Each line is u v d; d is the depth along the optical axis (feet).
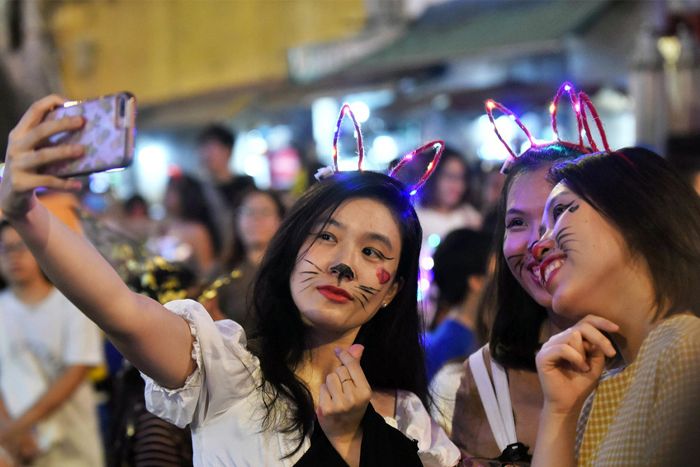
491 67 31.07
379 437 5.13
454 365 7.06
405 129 33.01
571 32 27.61
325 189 5.64
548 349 4.85
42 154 3.86
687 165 12.24
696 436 3.99
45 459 10.97
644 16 26.53
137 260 9.30
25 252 11.19
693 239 4.60
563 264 4.71
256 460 5.12
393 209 5.65
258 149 39.19
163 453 7.18
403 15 39.34
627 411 4.40
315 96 34.83
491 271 6.68
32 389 11.12
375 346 6.19
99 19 52.08
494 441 6.38
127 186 45.03
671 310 4.58
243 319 6.40
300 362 5.68
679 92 20.76
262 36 46.19
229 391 5.26
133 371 7.85
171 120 42.68
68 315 11.18
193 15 48.93
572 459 4.78
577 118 6.16
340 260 5.39
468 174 16.75
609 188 4.66
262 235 12.96
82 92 51.70
